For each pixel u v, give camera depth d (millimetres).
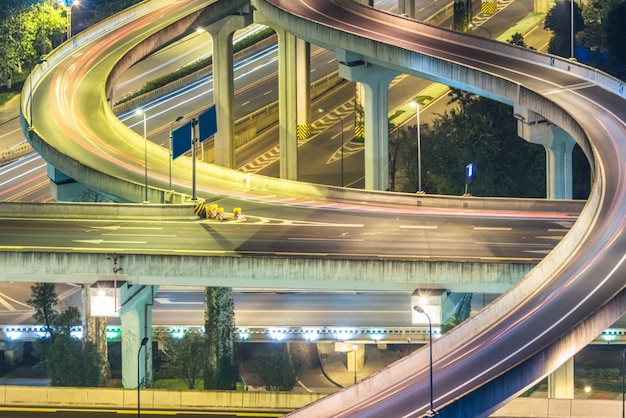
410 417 184625
